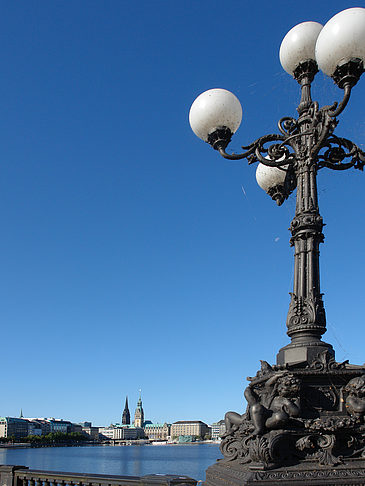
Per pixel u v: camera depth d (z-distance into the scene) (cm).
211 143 671
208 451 18888
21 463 9531
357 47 528
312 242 561
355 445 468
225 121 660
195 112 670
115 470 7788
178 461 10738
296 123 622
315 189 586
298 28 662
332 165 632
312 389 493
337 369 496
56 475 699
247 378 552
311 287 543
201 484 550
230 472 479
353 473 438
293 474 434
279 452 452
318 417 482
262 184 772
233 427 549
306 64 655
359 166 635
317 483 426
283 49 675
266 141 639
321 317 533
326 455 454
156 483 585
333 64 547
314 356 510
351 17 530
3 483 766
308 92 652
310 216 566
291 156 629
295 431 461
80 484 673
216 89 674
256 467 442
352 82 539
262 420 471
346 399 486
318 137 579
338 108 546
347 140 625
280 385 482
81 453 16575
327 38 542
